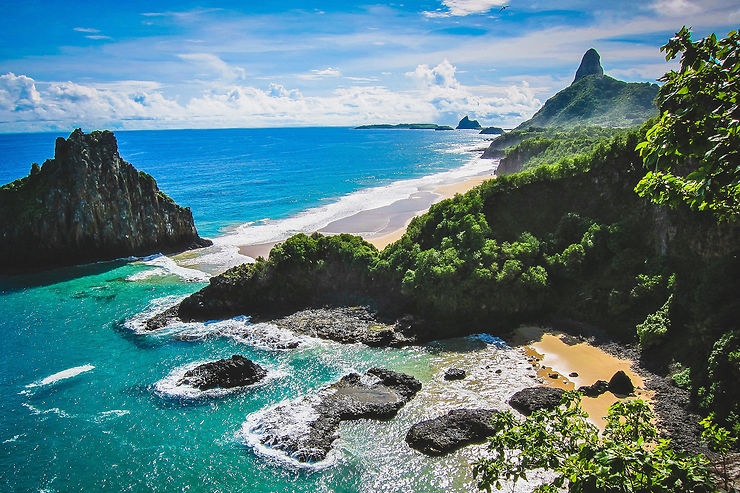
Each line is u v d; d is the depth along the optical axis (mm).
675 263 54062
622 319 54438
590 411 41156
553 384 46094
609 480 13031
